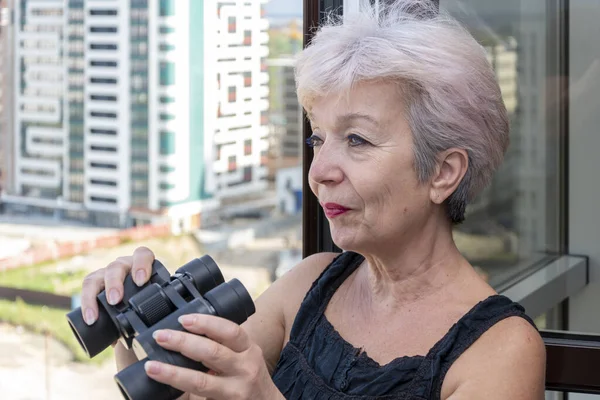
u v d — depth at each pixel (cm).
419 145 101
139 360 87
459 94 100
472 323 100
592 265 169
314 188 106
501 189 171
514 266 172
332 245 144
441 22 104
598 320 162
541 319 163
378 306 111
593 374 134
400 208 103
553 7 167
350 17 106
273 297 125
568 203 172
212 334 83
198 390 82
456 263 108
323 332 112
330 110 103
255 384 84
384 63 98
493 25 165
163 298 92
